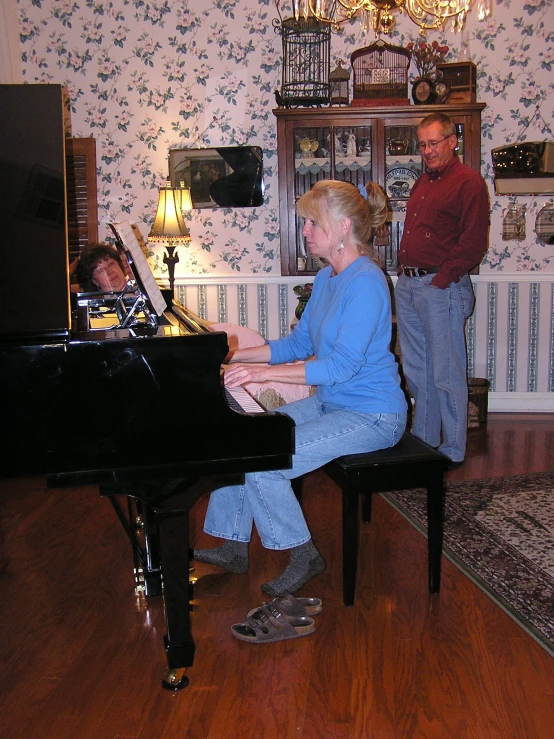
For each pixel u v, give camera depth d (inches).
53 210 71.0
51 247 70.9
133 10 174.2
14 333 70.3
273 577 100.3
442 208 136.2
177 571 75.1
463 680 76.9
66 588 98.0
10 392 68.4
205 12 173.9
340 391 91.4
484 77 172.6
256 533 115.6
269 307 184.5
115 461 71.7
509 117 173.6
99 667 80.6
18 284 70.2
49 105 72.3
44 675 79.3
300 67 172.9
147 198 181.9
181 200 170.4
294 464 87.4
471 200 132.6
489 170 175.9
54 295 70.9
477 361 183.5
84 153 178.9
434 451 91.6
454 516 118.8
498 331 181.6
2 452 69.2
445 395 142.9
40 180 70.9
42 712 73.3
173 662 76.5
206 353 71.8
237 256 183.2
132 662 81.5
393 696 74.7
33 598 95.6
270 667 80.1
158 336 71.2
